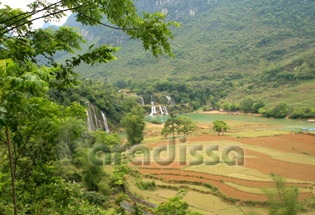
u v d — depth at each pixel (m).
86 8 5.34
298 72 139.50
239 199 24.30
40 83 2.87
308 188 26.12
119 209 21.38
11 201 5.82
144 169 35.34
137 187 29.34
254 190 26.53
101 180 26.94
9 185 5.78
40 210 6.54
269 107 110.62
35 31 5.46
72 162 26.12
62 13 5.43
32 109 3.30
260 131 68.56
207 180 30.23
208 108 139.12
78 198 7.78
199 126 82.06
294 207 10.95
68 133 5.48
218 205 24.02
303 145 49.19
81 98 66.06
